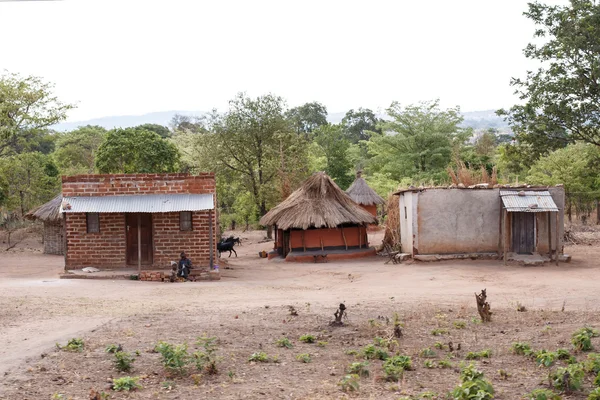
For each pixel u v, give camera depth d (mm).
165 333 12555
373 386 8953
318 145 72875
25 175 53656
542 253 27734
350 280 24828
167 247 25516
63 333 12539
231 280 24797
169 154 46406
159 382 9164
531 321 13969
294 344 11820
